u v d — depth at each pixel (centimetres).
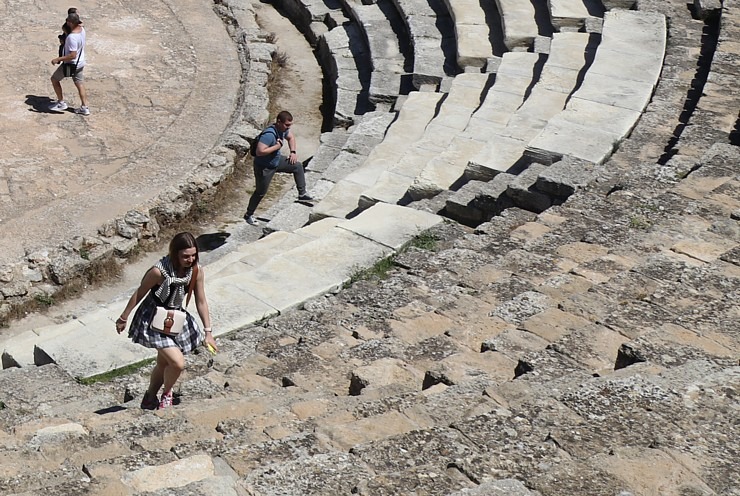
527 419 550
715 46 1630
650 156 1295
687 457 500
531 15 2027
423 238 1196
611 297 823
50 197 1636
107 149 1828
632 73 1557
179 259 752
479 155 1374
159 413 695
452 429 543
